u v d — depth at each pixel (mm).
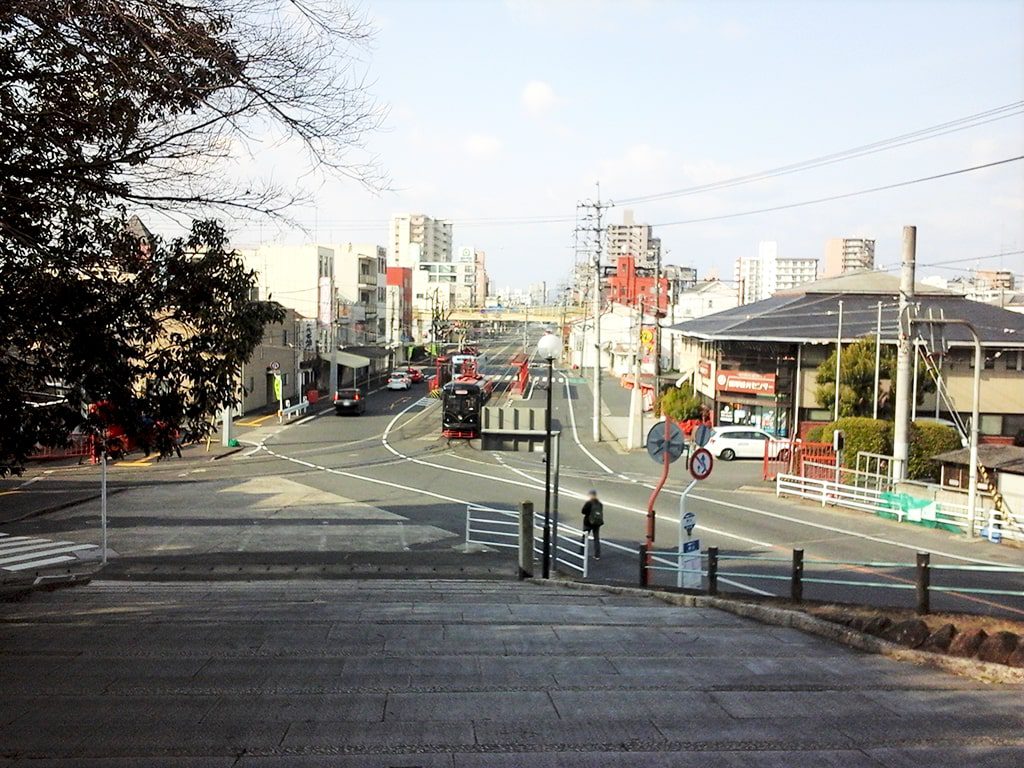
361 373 82750
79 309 10938
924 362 35812
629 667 8664
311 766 5754
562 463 39156
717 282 108125
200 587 17281
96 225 11219
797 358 43375
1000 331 42906
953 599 15797
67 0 8719
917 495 25109
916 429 30281
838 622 10695
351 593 15797
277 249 80125
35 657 9047
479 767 5770
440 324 123312
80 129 9898
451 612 12508
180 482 32906
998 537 21734
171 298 11477
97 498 29531
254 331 12055
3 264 10500
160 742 6246
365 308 94375
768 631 10906
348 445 44000
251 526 25141
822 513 26484
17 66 9492
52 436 11555
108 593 15773
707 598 13359
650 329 57344
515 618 11938
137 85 9531
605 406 63750
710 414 48438
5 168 9523
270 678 8156
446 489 31766
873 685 7992
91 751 6047
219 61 9352
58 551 22000
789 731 6555
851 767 5777
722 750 6137
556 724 6719
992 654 8750
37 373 11273
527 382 78500
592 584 16469
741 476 34812
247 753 6020
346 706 7176
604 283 121750
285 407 58625
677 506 27844
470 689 7785
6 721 6719
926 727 6656
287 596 15219
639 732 6531
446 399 47344
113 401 11500
